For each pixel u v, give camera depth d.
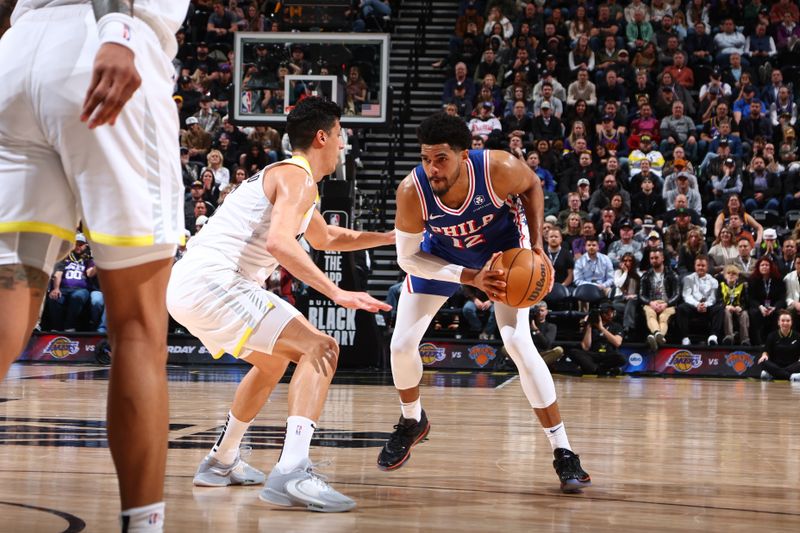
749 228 10.51
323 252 8.34
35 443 3.68
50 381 7.00
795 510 2.59
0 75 1.59
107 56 1.44
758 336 9.49
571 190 11.16
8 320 1.56
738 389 7.62
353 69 8.39
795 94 12.92
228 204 2.81
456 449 3.78
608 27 13.72
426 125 2.87
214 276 2.68
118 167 1.56
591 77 13.02
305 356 2.65
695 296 9.61
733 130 12.14
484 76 12.99
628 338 9.59
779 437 4.36
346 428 4.42
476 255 3.18
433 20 14.85
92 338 9.52
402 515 2.45
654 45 13.27
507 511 2.54
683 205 10.51
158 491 1.58
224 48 13.72
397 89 13.65
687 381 8.59
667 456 3.68
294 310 2.65
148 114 1.60
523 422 4.77
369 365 8.53
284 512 2.46
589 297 9.41
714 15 13.97
